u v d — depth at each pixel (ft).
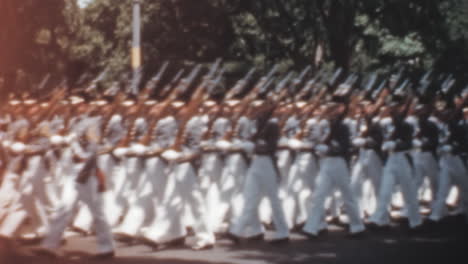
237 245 38.40
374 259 34.35
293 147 43.45
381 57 116.47
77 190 33.65
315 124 42.68
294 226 44.32
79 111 39.93
